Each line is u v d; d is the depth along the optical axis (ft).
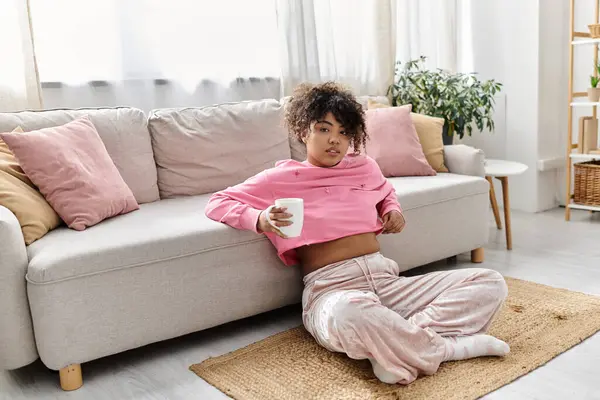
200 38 9.16
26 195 5.82
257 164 8.25
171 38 8.91
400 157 8.64
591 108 12.17
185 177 7.84
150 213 6.70
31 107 7.60
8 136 5.97
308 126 6.00
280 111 8.61
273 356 5.75
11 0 7.31
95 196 6.19
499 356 5.56
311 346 5.94
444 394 4.89
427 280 5.80
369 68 11.41
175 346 6.23
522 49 11.86
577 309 6.65
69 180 6.07
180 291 5.77
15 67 7.41
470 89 11.20
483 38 12.57
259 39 9.76
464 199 8.25
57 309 5.10
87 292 5.23
